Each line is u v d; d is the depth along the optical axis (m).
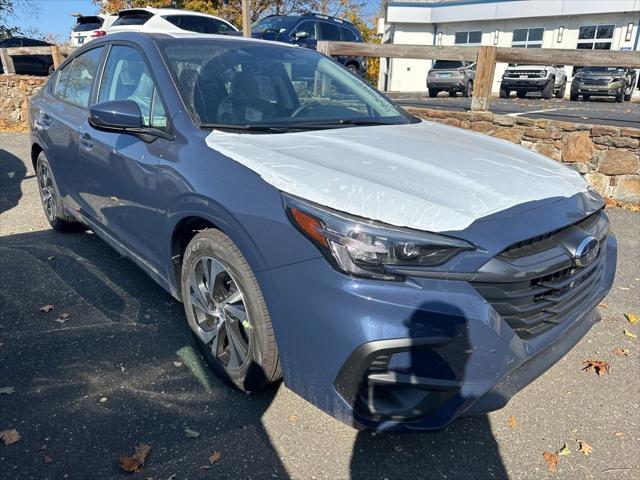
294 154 2.41
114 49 3.56
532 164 2.72
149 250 2.99
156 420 2.37
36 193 6.18
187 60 3.09
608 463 2.20
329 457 2.19
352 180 2.14
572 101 18.36
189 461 2.14
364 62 15.52
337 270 1.92
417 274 1.89
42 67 16.80
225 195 2.28
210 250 2.45
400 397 1.97
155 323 3.20
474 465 2.18
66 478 2.04
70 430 2.29
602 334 3.23
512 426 2.41
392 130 3.05
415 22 27.08
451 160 2.52
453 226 1.96
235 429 2.32
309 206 2.02
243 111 2.95
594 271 2.50
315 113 3.21
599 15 22.72
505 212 2.10
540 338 2.15
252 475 2.08
